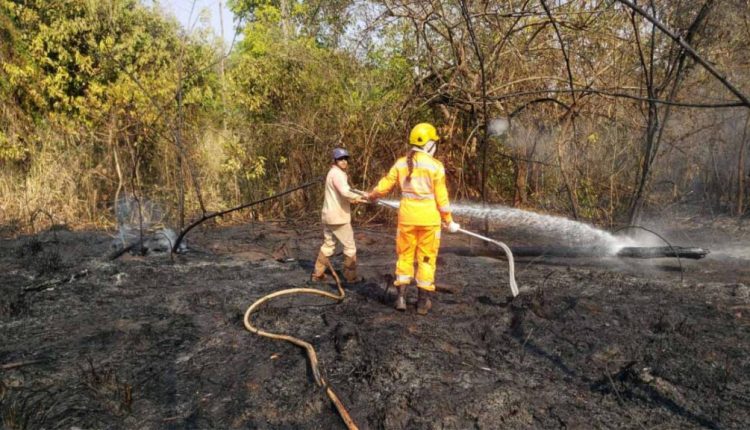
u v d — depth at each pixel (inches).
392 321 185.0
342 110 415.2
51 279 248.5
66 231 375.9
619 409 127.4
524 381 141.9
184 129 446.3
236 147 432.5
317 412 129.3
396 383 140.4
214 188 456.1
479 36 342.0
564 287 224.5
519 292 217.3
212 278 253.4
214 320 192.5
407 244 189.6
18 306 204.7
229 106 455.5
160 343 171.8
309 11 425.4
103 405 133.3
